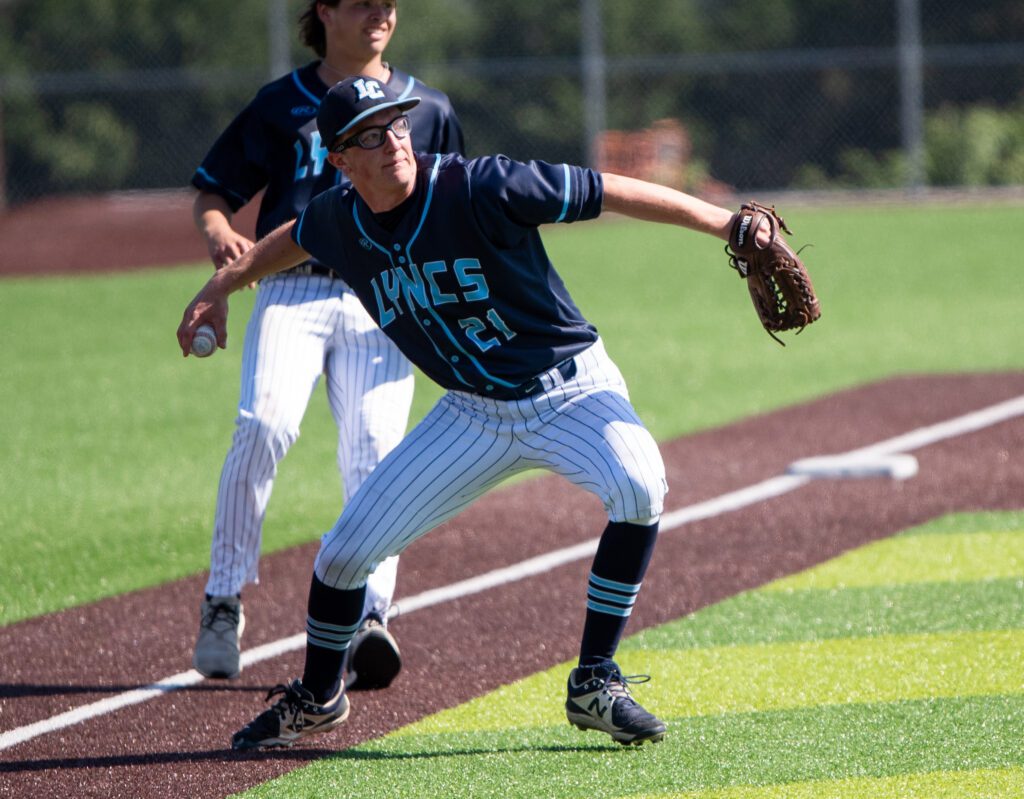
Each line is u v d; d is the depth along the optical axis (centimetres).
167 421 3044
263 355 1530
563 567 1970
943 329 4069
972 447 2622
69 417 3098
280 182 1605
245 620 1784
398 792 1227
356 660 1480
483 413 1263
